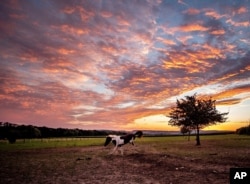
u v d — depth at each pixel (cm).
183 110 3962
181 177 1014
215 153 2064
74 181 959
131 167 1331
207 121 3731
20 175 1097
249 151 2230
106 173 1138
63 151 2606
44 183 927
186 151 2392
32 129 6159
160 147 3177
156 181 944
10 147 3406
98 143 4503
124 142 2170
